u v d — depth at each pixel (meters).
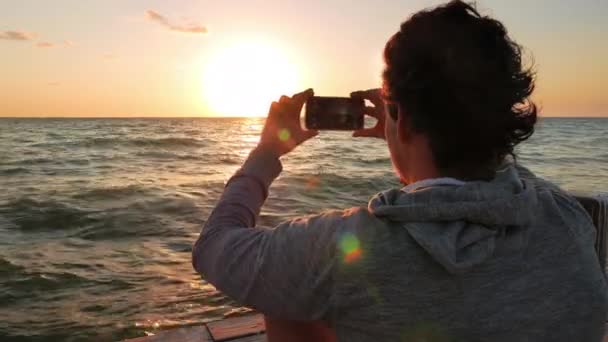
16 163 25.23
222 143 43.69
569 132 77.12
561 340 0.94
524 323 0.92
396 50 1.00
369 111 1.40
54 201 13.59
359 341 0.99
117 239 9.66
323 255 0.97
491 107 0.93
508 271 0.93
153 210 12.46
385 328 0.94
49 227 10.75
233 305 6.38
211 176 20.47
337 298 0.97
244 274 1.05
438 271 0.91
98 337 5.61
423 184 0.99
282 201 13.90
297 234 1.01
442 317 0.91
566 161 28.69
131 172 21.83
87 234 10.09
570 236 1.00
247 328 2.97
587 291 0.97
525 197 0.95
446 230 0.91
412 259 0.92
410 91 0.95
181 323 5.90
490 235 0.92
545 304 0.93
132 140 41.72
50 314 6.16
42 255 8.56
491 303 0.91
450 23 0.98
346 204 13.78
